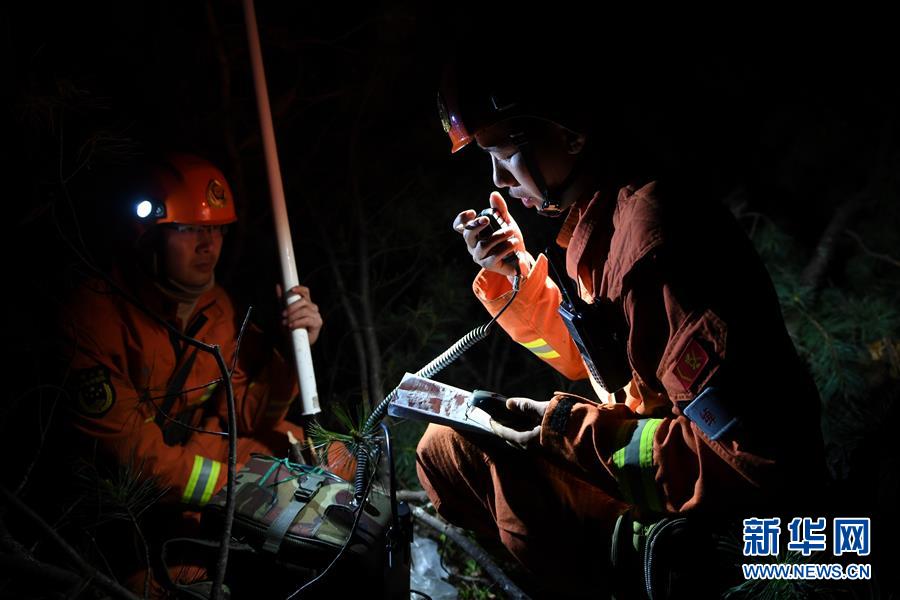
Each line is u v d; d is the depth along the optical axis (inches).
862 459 85.8
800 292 145.2
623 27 176.4
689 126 188.9
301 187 149.9
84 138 106.6
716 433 65.4
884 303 147.6
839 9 176.6
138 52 131.5
